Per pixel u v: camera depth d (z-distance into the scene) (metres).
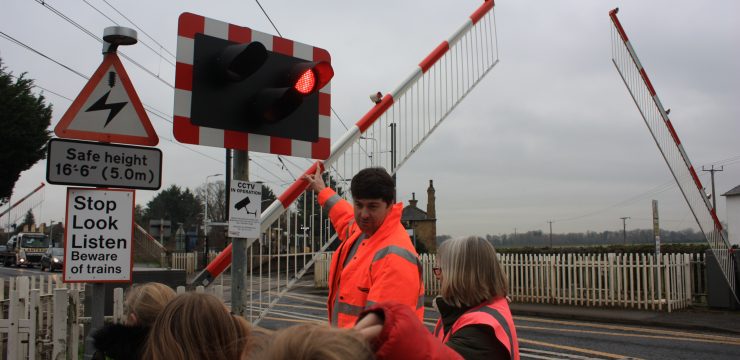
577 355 8.06
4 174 22.86
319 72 3.96
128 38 3.72
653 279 12.77
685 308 12.80
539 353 8.20
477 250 2.25
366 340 1.02
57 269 32.81
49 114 23.67
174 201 81.50
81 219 3.62
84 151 3.63
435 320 11.61
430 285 16.88
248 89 3.87
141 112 3.84
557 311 12.63
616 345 8.84
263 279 4.88
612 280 13.38
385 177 2.70
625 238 82.06
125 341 2.03
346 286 2.75
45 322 5.61
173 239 50.88
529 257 15.38
